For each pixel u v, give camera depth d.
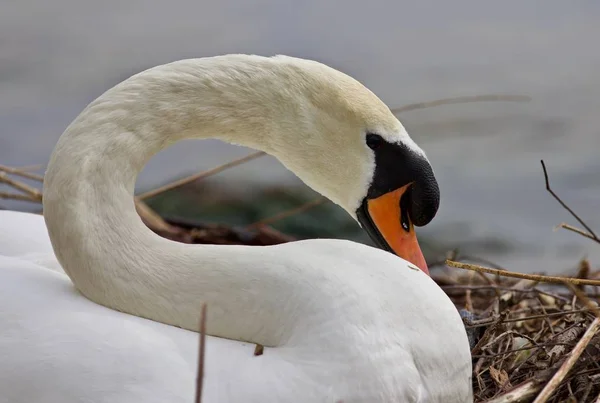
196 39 31.39
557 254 17.12
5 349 6.69
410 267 7.27
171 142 7.51
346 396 6.60
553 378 7.29
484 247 17.39
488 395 8.52
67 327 6.77
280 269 7.02
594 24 32.59
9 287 7.03
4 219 8.67
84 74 27.38
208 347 6.83
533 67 28.42
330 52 30.34
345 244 7.29
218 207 17.16
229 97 7.55
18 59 28.50
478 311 10.68
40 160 20.89
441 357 7.00
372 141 7.79
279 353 6.80
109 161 7.15
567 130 23.17
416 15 34.28
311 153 7.80
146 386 6.55
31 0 35.72
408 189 7.84
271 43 31.31
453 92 26.25
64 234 7.05
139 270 7.12
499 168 20.94
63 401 6.54
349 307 6.80
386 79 27.64
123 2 35.84
